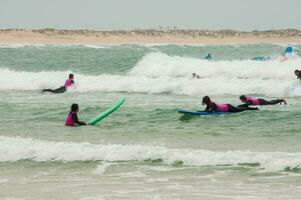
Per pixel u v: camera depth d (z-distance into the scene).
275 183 27.38
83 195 26.00
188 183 27.81
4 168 31.78
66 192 26.58
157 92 74.12
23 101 64.50
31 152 34.34
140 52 137.88
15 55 128.75
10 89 80.94
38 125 47.72
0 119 51.09
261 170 29.78
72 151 34.06
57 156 33.66
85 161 32.72
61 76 84.81
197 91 71.81
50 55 127.06
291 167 29.98
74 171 30.72
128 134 42.75
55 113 54.28
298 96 66.56
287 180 27.81
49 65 108.81
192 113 50.97
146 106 58.12
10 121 50.06
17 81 83.88
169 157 32.56
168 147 36.84
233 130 44.06
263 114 50.19
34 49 150.50
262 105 56.56
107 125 47.25
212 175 29.20
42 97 69.25
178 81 75.12
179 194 25.91
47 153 34.03
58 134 42.72
